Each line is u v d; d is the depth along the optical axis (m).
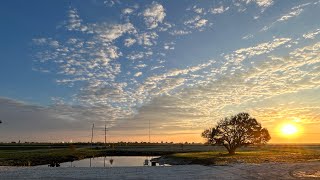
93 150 137.12
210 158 69.06
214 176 38.78
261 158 69.19
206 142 88.31
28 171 44.53
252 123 86.50
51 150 128.88
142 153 118.94
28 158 78.50
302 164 54.31
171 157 83.19
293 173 41.31
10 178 36.97
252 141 86.25
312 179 35.91
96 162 83.25
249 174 40.50
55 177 37.94
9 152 104.31
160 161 80.62
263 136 86.19
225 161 61.59
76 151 120.62
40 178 37.03
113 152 126.56
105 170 45.94
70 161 88.06
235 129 86.62
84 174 41.03
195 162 66.31
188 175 39.97
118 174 41.19
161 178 37.25
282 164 54.38
